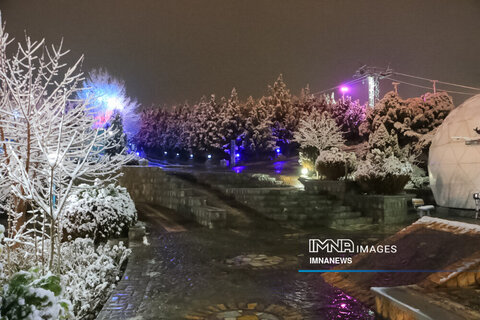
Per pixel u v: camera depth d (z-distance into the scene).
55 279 2.75
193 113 49.50
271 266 6.78
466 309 3.09
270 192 13.66
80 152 5.30
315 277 5.98
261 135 43.09
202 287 5.55
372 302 4.31
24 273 2.71
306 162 21.80
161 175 15.10
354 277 5.20
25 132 5.11
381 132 21.48
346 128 44.97
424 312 3.02
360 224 12.16
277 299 5.01
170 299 5.02
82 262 5.32
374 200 12.63
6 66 5.31
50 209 3.68
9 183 5.13
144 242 8.63
